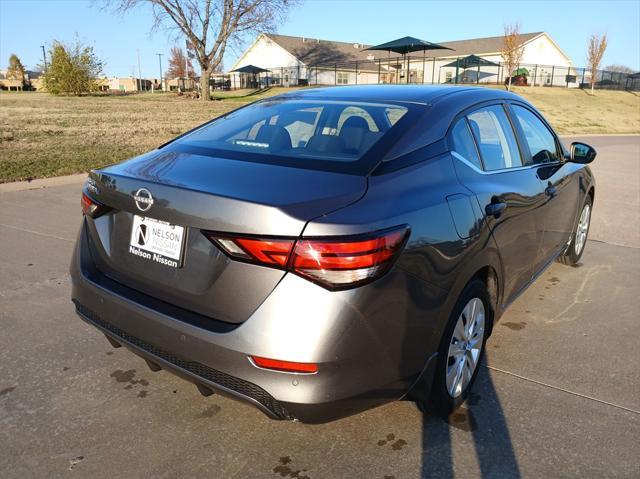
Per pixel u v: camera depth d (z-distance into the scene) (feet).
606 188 31.86
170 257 7.52
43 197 24.40
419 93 10.43
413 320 7.47
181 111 80.84
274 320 6.61
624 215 24.71
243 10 116.98
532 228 11.44
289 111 10.25
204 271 7.17
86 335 11.66
